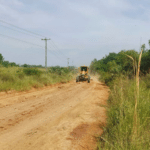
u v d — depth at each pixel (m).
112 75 15.46
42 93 10.35
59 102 7.93
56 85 15.52
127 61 13.56
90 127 4.45
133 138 2.97
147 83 8.65
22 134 3.95
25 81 11.38
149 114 4.34
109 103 7.30
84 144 3.44
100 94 10.62
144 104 4.76
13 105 6.88
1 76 10.45
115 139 3.27
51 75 18.28
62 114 5.81
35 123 4.81
